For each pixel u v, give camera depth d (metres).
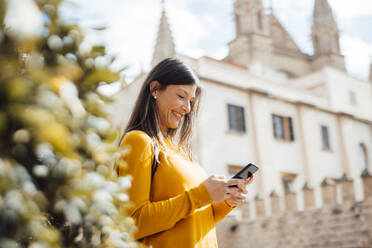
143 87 2.17
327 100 25.56
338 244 13.18
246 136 20.14
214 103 19.41
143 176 1.83
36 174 0.82
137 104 2.15
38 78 0.83
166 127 2.24
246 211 16.34
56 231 0.98
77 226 0.98
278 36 38.66
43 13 0.94
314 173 22.09
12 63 0.80
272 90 22.64
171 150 2.12
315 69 36.00
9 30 0.80
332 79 25.94
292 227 14.50
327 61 35.97
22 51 0.86
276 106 22.05
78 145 0.95
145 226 1.74
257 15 34.47
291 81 27.77
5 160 0.77
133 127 2.08
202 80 19.23
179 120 2.22
